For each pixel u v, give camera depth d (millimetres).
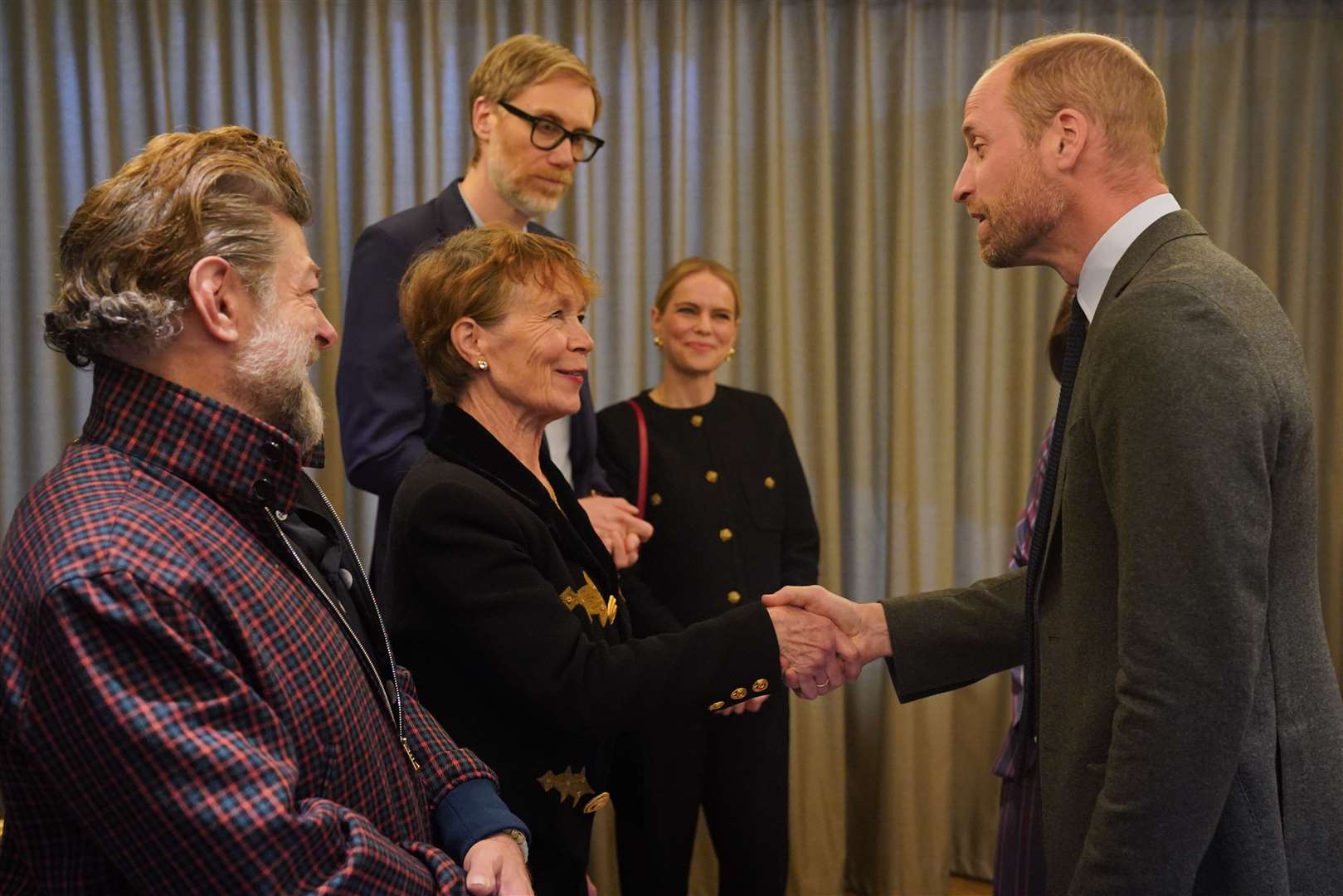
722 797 2426
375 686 1154
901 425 3275
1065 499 1377
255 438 1048
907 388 3275
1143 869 1208
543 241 1592
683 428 2592
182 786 901
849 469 3324
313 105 3037
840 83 3297
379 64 3041
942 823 3301
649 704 1465
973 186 1509
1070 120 1421
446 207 2270
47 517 963
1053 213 1449
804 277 3293
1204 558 1180
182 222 1038
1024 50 1495
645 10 3209
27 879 1023
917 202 3328
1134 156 1422
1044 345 3408
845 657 1716
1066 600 1372
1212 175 3436
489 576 1411
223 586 984
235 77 3033
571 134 2268
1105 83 1420
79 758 902
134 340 1037
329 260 3043
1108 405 1271
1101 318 1356
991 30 3322
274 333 1080
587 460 2398
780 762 2445
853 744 3375
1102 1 3371
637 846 2344
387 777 1130
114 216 1036
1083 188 1431
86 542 929
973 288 3346
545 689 1403
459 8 3119
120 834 912
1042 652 1425
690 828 2365
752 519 2557
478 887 1131
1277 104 3436
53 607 897
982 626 1732
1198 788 1191
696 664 1510
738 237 3295
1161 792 1194
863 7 3225
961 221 3350
